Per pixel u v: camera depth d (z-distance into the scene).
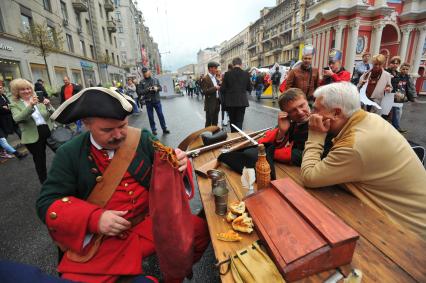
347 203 1.23
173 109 12.95
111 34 31.91
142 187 1.28
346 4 15.91
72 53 18.64
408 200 1.22
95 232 1.06
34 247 2.18
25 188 3.48
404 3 16.61
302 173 1.41
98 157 1.20
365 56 6.25
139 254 1.18
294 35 40.91
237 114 4.93
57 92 11.36
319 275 0.80
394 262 0.84
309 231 0.86
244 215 1.05
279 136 1.89
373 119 1.26
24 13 12.52
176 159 0.99
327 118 1.37
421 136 5.03
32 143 2.99
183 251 1.02
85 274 1.09
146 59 50.53
